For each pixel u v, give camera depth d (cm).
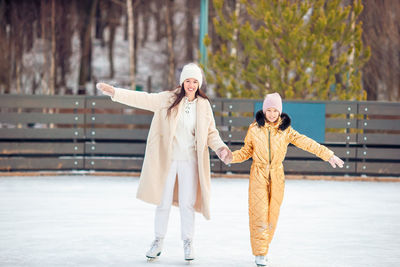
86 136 1434
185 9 3391
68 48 3291
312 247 653
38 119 1418
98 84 558
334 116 1628
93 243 652
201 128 564
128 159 1426
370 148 1443
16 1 3225
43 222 782
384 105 1436
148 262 566
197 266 553
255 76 1653
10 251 606
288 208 949
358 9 1638
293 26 1603
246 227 770
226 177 1403
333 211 925
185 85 567
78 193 1081
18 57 3228
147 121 1438
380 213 914
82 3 3306
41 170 1428
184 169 570
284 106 1401
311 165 1433
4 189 1126
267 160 558
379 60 2466
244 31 1659
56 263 555
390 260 592
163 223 573
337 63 1603
